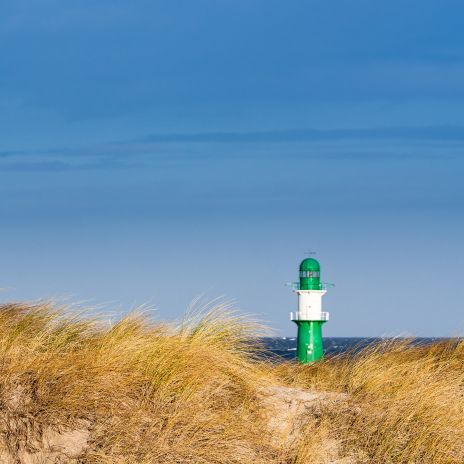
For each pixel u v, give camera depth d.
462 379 14.34
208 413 11.23
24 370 10.98
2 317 12.33
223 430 10.95
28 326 12.33
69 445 10.24
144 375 11.51
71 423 10.44
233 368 12.33
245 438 10.96
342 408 12.02
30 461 10.10
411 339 16.05
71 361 11.35
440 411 12.09
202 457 10.32
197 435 10.64
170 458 10.16
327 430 11.50
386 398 12.47
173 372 11.55
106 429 10.44
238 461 10.52
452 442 11.50
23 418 10.34
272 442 11.20
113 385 11.09
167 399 11.20
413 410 11.92
